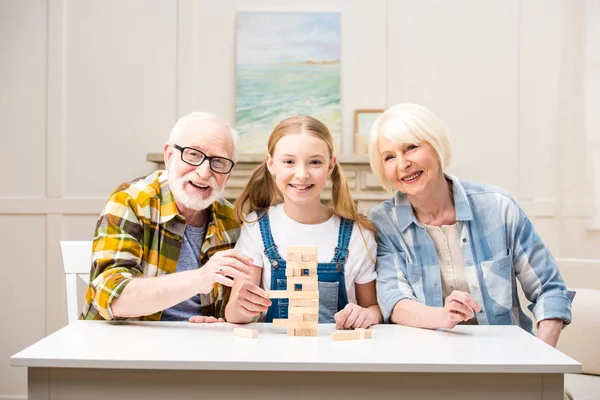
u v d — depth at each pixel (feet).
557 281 5.08
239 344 3.79
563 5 10.05
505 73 10.23
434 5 10.25
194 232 5.38
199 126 5.18
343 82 10.24
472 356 3.50
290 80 10.11
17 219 10.30
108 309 4.47
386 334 4.20
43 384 3.42
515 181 10.24
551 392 3.37
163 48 10.29
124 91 10.30
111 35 10.30
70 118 10.31
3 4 10.29
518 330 4.39
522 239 5.20
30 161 10.35
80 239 10.30
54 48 10.29
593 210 9.51
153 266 5.11
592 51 9.54
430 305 5.10
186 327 4.38
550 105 10.14
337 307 4.96
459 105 10.26
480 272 5.15
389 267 5.10
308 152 4.76
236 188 9.50
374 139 5.22
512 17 10.21
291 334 4.11
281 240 5.05
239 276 4.16
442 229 5.27
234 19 10.25
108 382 3.42
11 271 10.27
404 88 10.25
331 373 3.38
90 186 10.32
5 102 10.31
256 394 3.39
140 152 10.32
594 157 9.50
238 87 10.11
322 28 10.15
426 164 4.99
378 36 10.25
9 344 10.25
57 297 10.25
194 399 3.39
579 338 6.33
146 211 5.11
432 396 3.38
